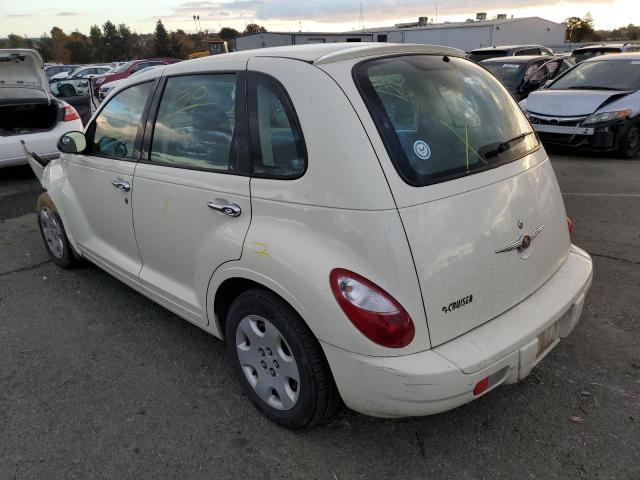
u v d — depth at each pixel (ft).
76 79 54.19
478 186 7.39
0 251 16.80
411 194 6.70
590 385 9.26
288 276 7.12
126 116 10.84
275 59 7.98
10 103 25.08
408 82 7.75
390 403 6.75
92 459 8.04
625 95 26.89
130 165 10.41
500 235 7.43
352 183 6.66
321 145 6.98
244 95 8.14
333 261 6.78
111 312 12.58
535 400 8.95
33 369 10.39
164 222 9.61
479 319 7.24
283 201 7.38
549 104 27.89
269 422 8.68
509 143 8.43
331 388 7.58
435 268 6.70
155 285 10.36
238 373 8.93
